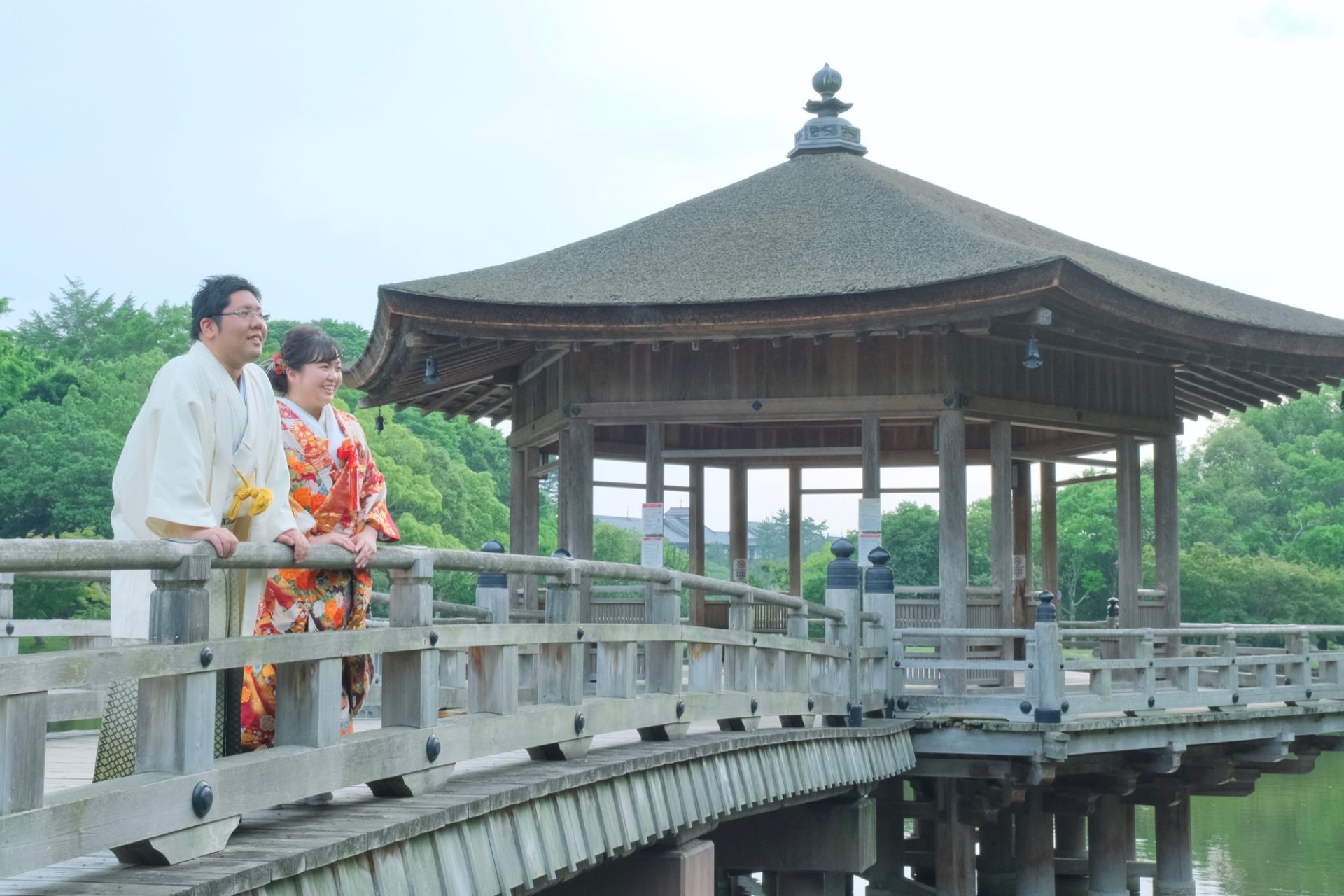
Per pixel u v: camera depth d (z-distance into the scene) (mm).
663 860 7973
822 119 17281
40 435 36656
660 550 14336
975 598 14125
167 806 4148
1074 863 17891
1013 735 11906
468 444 54875
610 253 15125
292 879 4445
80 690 7930
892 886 14164
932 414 13797
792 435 17156
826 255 13961
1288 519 59875
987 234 14023
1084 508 46375
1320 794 29484
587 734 7242
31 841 3631
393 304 13688
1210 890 19172
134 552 4008
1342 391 17391
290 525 4902
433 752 5750
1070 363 14875
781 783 9352
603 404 14609
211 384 4582
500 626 6391
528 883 6129
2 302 56094
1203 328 14148
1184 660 13273
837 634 11492
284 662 4750
